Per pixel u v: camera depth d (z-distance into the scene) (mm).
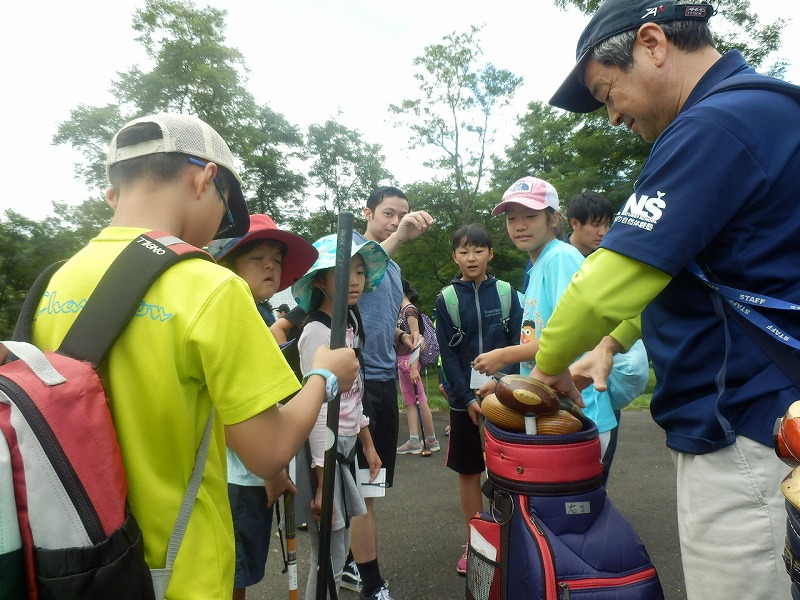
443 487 3973
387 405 2646
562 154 18312
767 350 1088
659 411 1288
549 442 1401
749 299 1095
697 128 1089
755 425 1096
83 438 797
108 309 912
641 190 1140
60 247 18609
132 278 931
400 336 3783
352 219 1366
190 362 938
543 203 2471
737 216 1102
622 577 1342
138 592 829
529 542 1364
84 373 846
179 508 942
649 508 3436
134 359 917
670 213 1076
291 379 991
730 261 1116
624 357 2119
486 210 23578
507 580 1398
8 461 739
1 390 768
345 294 1337
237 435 952
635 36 1242
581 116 14555
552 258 2256
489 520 1485
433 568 2742
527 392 1419
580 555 1354
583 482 1407
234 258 1948
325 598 1341
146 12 20234
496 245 21609
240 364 944
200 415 987
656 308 1272
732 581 1133
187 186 1079
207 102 21359
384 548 2990
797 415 842
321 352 1275
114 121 20312
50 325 973
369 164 32844
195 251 992
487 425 1564
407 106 25062
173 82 20562
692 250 1076
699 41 1236
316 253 2018
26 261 17766
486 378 2701
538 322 2279
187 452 958
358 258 2227
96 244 1027
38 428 755
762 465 1089
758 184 1070
